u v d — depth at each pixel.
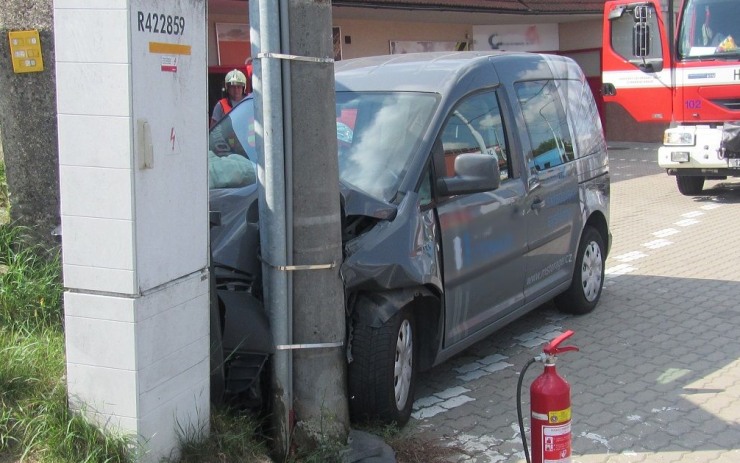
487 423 5.11
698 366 6.04
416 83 5.70
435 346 5.11
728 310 7.41
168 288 3.53
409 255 4.68
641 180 16.59
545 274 6.50
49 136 5.34
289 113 4.04
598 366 6.08
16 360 3.88
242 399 4.25
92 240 3.36
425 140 5.22
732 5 12.30
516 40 22.19
